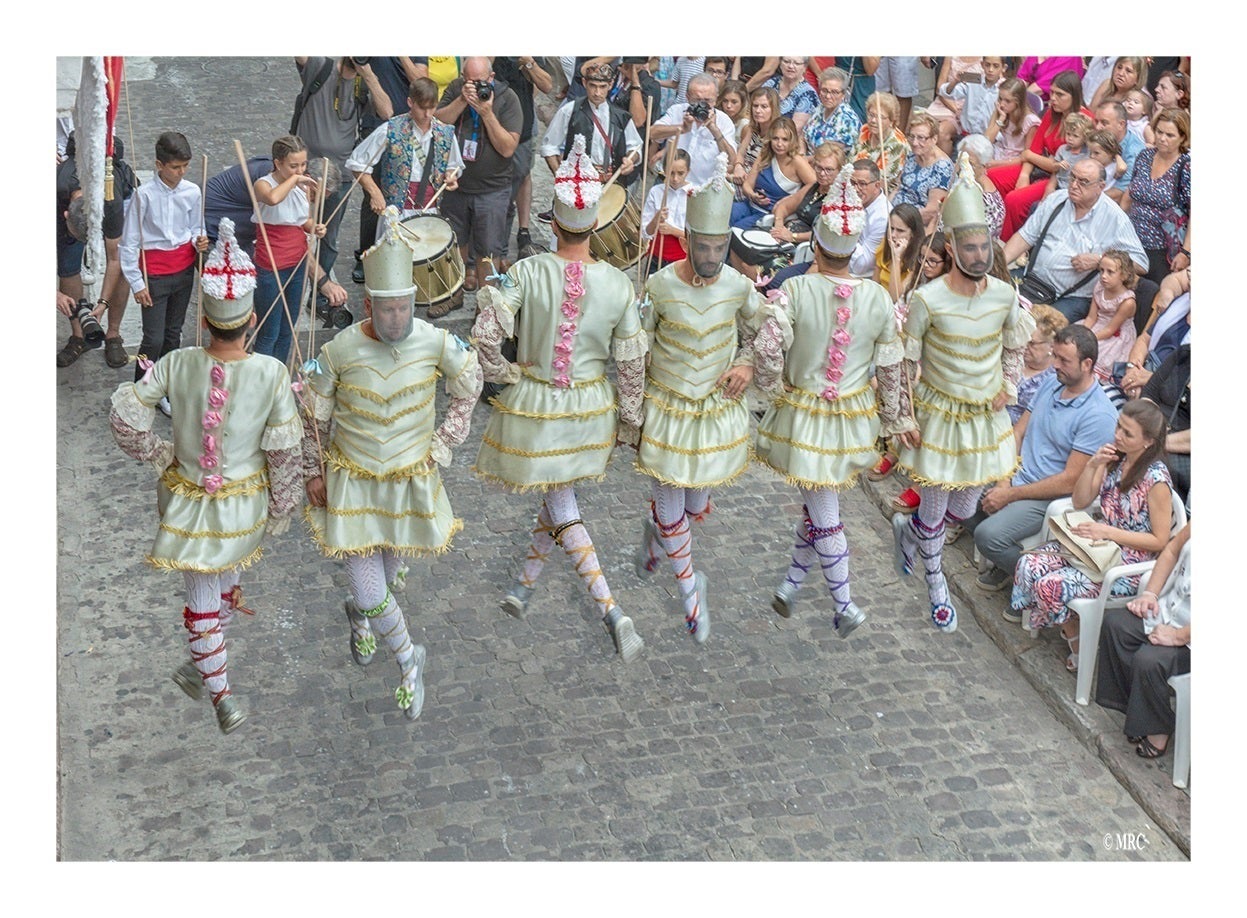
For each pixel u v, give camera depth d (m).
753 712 6.22
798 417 5.84
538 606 6.83
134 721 6.00
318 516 5.51
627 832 5.53
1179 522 6.16
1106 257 7.82
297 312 8.41
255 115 12.43
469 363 5.41
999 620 6.78
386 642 5.89
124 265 7.91
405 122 8.95
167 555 5.18
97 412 8.28
